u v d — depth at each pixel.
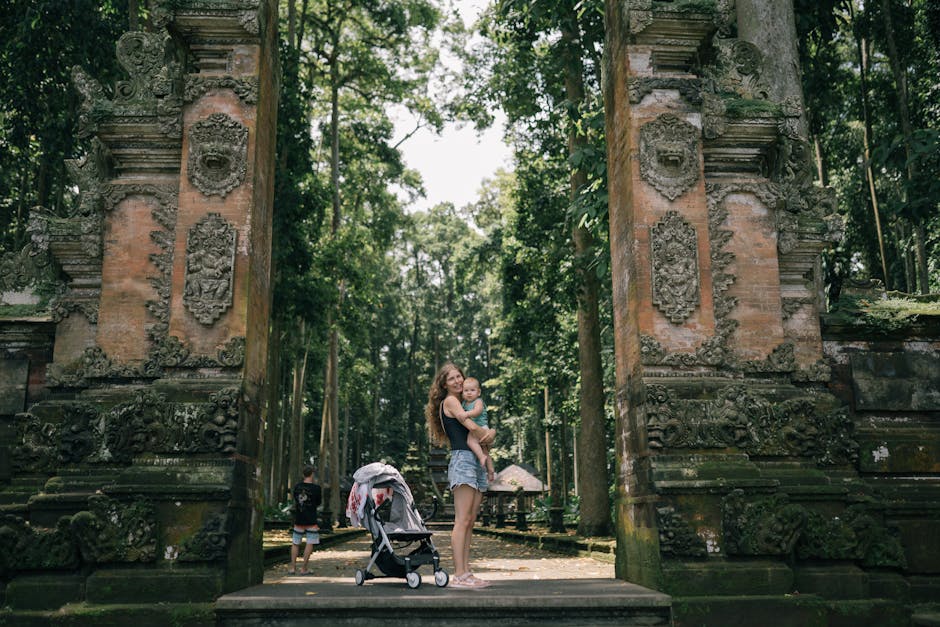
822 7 12.42
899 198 21.53
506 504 38.66
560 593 5.89
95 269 7.49
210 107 7.03
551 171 20.91
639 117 7.16
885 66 22.42
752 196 7.55
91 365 7.00
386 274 49.94
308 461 50.53
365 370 42.91
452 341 61.06
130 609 5.60
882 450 7.52
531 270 21.62
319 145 32.00
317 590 6.23
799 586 6.37
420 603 5.56
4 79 16.30
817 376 7.48
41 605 5.82
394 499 7.21
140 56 7.55
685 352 6.78
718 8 7.21
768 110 7.56
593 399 18.30
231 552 6.09
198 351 6.62
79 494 6.35
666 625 5.80
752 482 6.23
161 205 7.27
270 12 7.61
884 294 8.41
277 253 19.28
